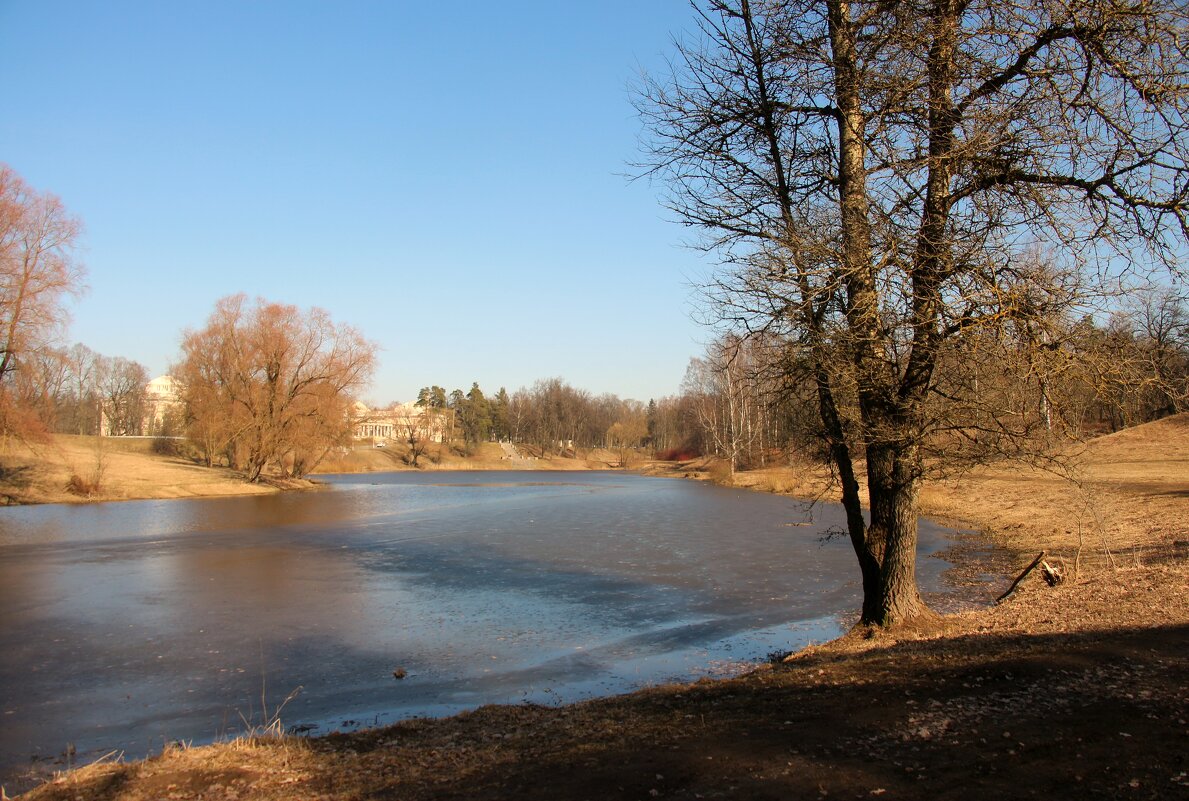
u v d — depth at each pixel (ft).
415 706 36.76
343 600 62.03
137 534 105.19
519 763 22.48
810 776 18.47
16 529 109.70
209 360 189.67
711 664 42.73
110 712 36.68
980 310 30.83
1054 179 31.42
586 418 481.05
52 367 141.18
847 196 35.06
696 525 114.11
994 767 17.92
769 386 38.24
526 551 89.04
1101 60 29.19
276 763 25.26
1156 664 25.41
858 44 34.94
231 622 54.65
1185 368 30.96
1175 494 90.74
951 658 29.12
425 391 538.06
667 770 19.94
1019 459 33.65
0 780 28.76
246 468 200.13
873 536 38.58
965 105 32.71
